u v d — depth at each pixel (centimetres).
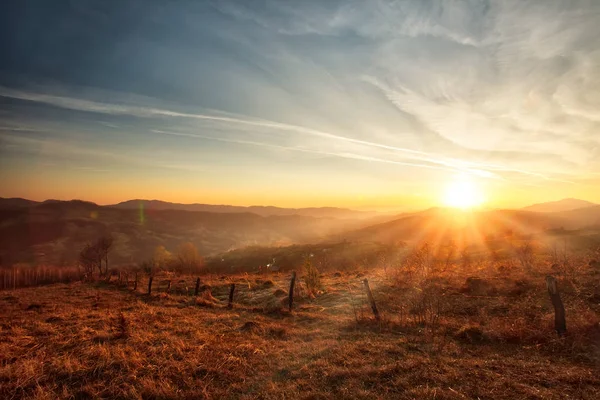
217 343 965
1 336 1114
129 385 693
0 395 677
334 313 1316
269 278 2423
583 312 940
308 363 783
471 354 792
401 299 1359
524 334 873
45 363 835
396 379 660
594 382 611
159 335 1061
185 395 654
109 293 2286
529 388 597
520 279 1394
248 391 667
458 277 1620
